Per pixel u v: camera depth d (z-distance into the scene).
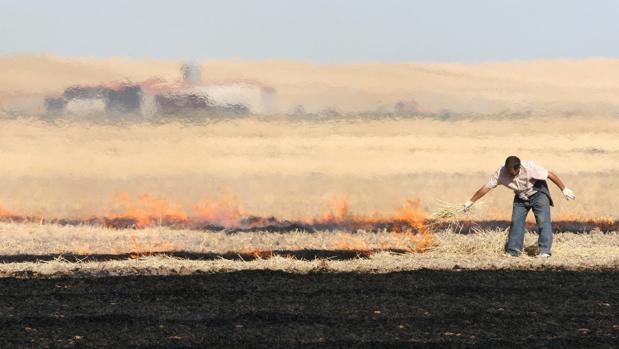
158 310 42.41
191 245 63.31
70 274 50.75
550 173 56.38
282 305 43.34
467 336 38.38
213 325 39.88
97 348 36.69
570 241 63.69
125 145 114.25
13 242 63.66
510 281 48.78
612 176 109.56
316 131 126.19
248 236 67.44
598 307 43.16
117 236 67.44
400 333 38.78
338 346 36.81
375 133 126.94
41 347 36.69
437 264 54.38
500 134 129.75
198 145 115.00
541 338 38.16
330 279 49.19
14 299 44.22
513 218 57.47
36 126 115.69
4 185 99.06
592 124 132.75
